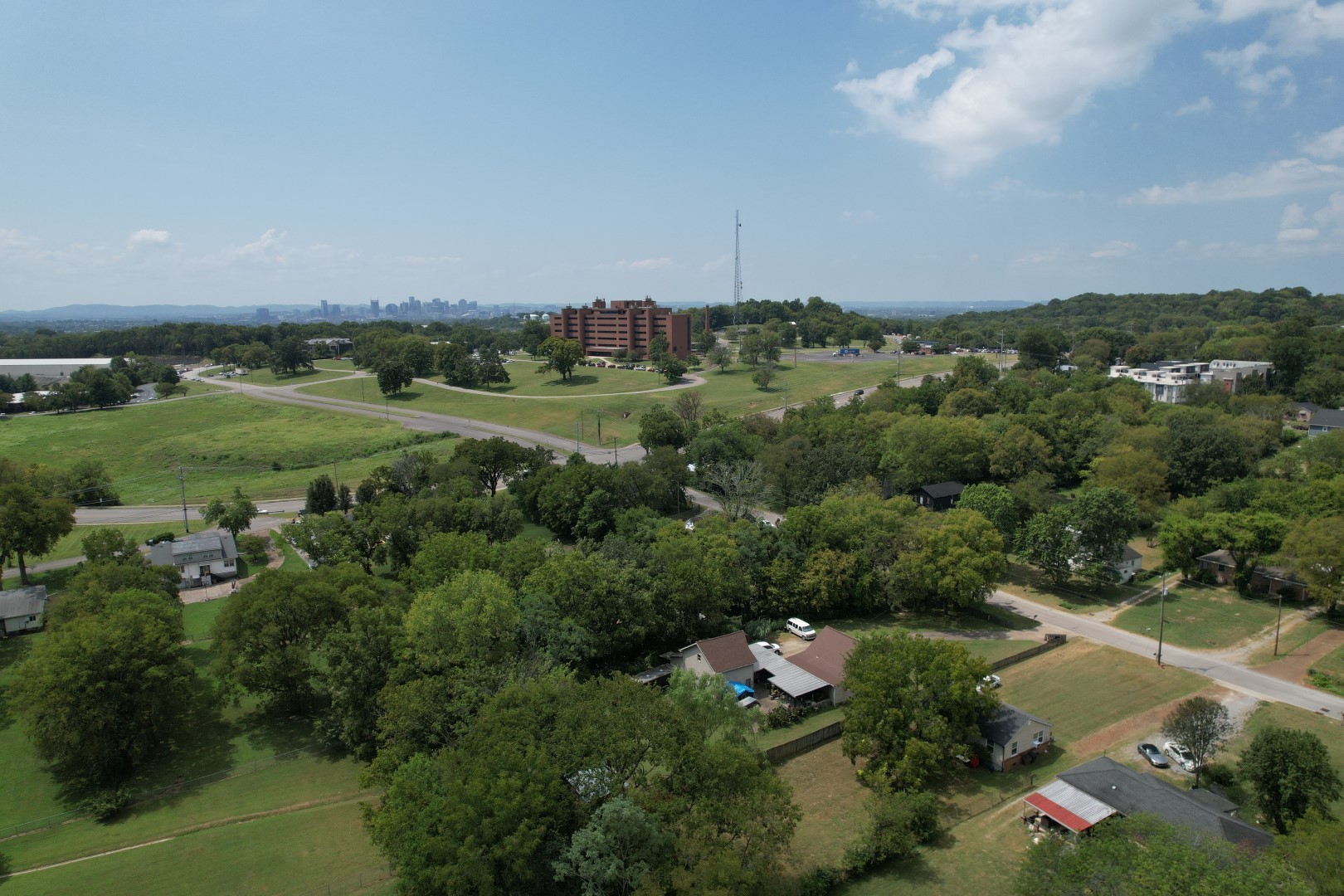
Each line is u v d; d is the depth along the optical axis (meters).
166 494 132.88
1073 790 44.03
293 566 94.62
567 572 63.66
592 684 44.69
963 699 48.16
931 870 40.31
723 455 118.44
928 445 116.38
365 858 42.62
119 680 50.06
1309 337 197.12
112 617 54.06
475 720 44.28
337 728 53.47
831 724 54.72
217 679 59.19
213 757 54.06
